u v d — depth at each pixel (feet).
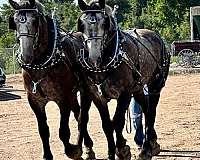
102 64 28.60
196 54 124.06
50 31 29.89
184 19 206.39
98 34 27.48
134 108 36.04
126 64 29.17
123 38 29.55
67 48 31.09
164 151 36.09
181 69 113.09
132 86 30.14
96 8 27.81
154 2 229.25
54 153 35.88
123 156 29.73
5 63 128.47
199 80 93.15
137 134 36.06
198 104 59.62
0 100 70.59
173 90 75.97
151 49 34.04
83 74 30.25
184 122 47.34
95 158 33.76
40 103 30.50
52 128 45.80
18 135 43.19
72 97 30.99
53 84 29.84
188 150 36.24
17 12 28.14
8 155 35.63
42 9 29.76
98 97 29.55
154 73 34.94
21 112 57.62
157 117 50.57
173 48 124.88
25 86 30.22
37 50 29.14
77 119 32.65
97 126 46.19
